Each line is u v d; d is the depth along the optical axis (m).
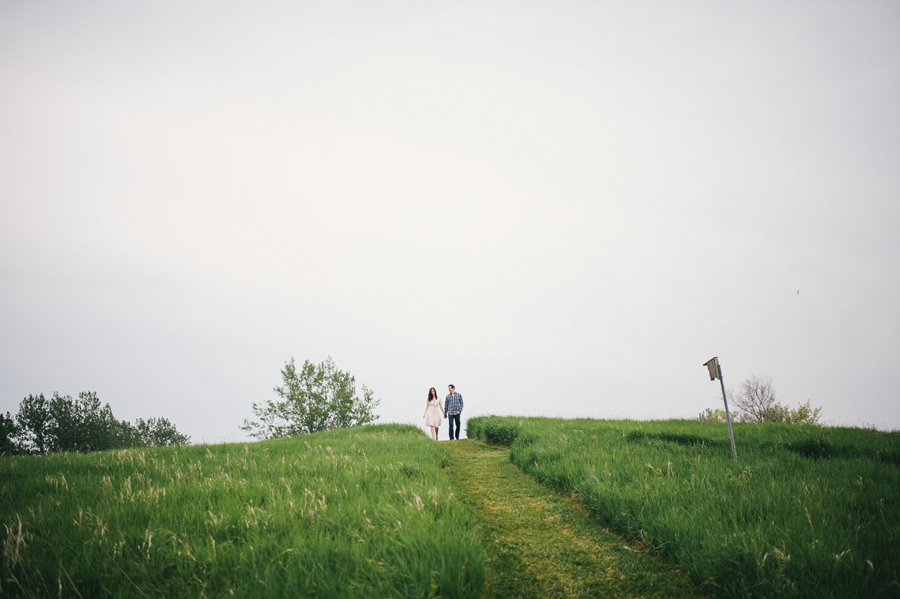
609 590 4.50
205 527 5.34
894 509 5.54
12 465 8.95
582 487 7.11
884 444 10.09
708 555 4.73
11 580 4.01
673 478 6.94
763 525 5.16
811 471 7.63
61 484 7.30
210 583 4.20
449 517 5.52
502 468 9.98
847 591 3.91
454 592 3.97
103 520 5.40
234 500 6.26
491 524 6.27
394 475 7.66
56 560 4.45
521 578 4.73
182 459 9.71
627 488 6.59
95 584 4.23
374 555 4.48
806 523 5.18
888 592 3.88
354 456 9.78
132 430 53.50
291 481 7.22
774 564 4.38
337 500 6.32
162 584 4.23
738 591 4.29
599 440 10.81
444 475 8.29
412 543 4.63
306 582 4.02
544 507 7.02
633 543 5.62
